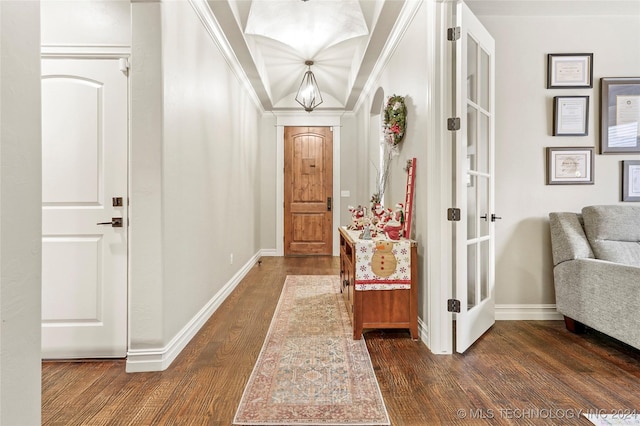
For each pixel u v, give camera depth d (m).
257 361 2.00
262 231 5.90
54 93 2.03
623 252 2.36
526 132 2.79
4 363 0.79
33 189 0.86
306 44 3.97
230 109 3.55
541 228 2.80
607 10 2.71
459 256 2.11
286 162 5.90
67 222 2.04
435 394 1.65
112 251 2.05
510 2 2.60
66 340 2.05
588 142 2.79
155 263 1.92
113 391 1.69
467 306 2.25
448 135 2.17
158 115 1.92
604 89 2.77
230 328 2.54
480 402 1.58
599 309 2.20
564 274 2.51
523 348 2.20
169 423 1.43
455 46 2.21
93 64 2.04
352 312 2.48
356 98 5.21
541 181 2.80
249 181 4.70
